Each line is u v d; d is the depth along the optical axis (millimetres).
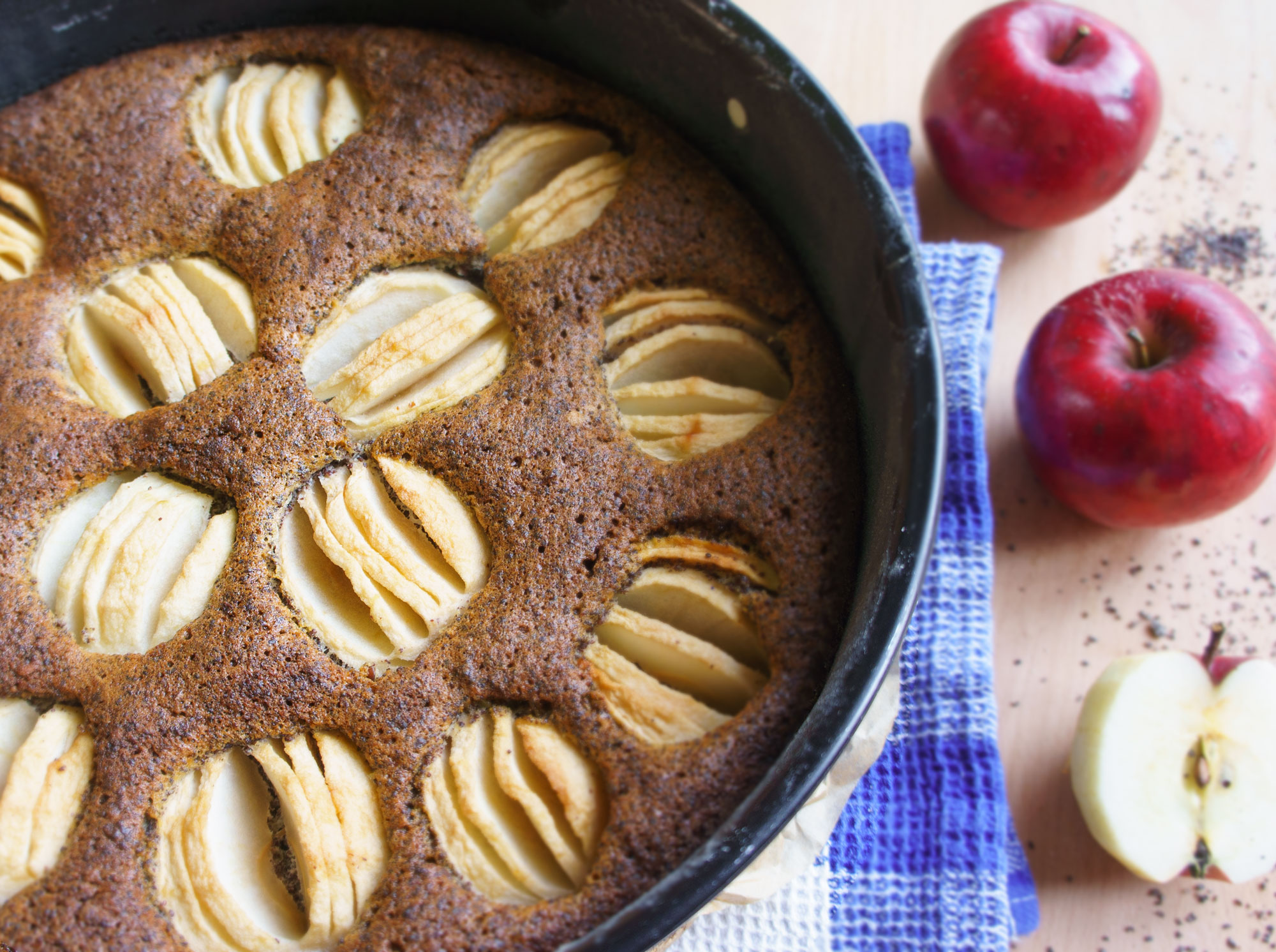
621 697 395
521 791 384
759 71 429
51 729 389
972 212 555
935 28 578
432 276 442
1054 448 489
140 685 390
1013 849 469
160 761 385
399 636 396
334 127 460
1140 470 474
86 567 404
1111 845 465
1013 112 504
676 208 455
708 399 432
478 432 417
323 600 404
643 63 457
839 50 577
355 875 379
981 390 505
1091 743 470
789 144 436
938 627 473
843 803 392
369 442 419
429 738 390
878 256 410
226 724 388
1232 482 473
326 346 431
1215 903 469
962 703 466
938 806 454
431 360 424
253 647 394
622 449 421
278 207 442
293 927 380
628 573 409
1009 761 486
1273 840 464
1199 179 560
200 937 375
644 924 346
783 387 446
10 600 400
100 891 375
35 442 414
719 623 413
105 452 415
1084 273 547
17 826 378
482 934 374
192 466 412
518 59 474
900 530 381
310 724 391
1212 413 462
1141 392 468
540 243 447
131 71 469
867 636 373
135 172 450
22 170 456
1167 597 505
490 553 410
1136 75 504
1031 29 513
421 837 383
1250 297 542
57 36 462
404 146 453
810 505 419
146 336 427
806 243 447
